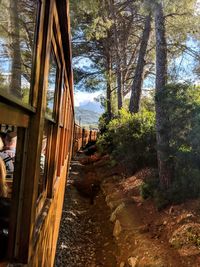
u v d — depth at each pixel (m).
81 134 29.19
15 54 1.64
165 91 7.34
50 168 3.90
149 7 8.65
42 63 2.19
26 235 2.12
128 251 6.54
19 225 2.12
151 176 9.32
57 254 7.25
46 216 3.11
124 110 16.06
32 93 2.00
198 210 6.42
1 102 1.45
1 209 2.37
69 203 11.34
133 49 23.08
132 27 20.30
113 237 7.86
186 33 11.89
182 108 6.94
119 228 7.77
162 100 7.38
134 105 15.57
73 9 16.23
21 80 1.77
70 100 8.42
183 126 7.06
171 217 6.77
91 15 18.19
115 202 9.79
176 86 7.18
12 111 1.65
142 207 8.41
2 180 2.71
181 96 7.02
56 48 3.18
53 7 2.43
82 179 15.49
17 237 2.12
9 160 3.40
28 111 1.97
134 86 15.66
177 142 7.37
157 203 7.57
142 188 8.72
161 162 7.85
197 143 6.71
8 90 1.55
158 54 8.64
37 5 1.93
